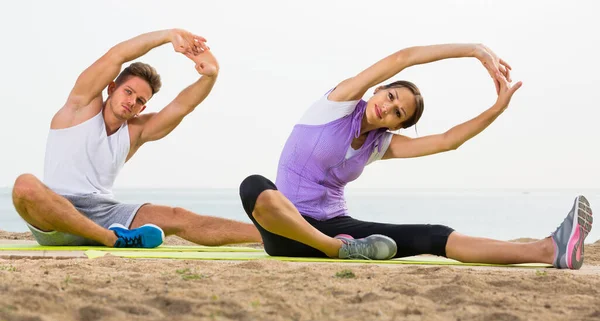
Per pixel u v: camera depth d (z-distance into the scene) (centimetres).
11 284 338
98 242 677
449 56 586
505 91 584
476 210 3769
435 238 556
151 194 8975
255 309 306
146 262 487
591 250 745
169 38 696
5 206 3994
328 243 552
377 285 376
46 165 711
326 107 586
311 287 363
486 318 300
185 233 725
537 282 394
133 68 716
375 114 580
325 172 589
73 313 295
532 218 2873
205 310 302
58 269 429
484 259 541
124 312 297
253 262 480
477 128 593
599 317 307
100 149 712
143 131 737
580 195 527
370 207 4188
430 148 599
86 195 703
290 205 543
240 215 2964
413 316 302
